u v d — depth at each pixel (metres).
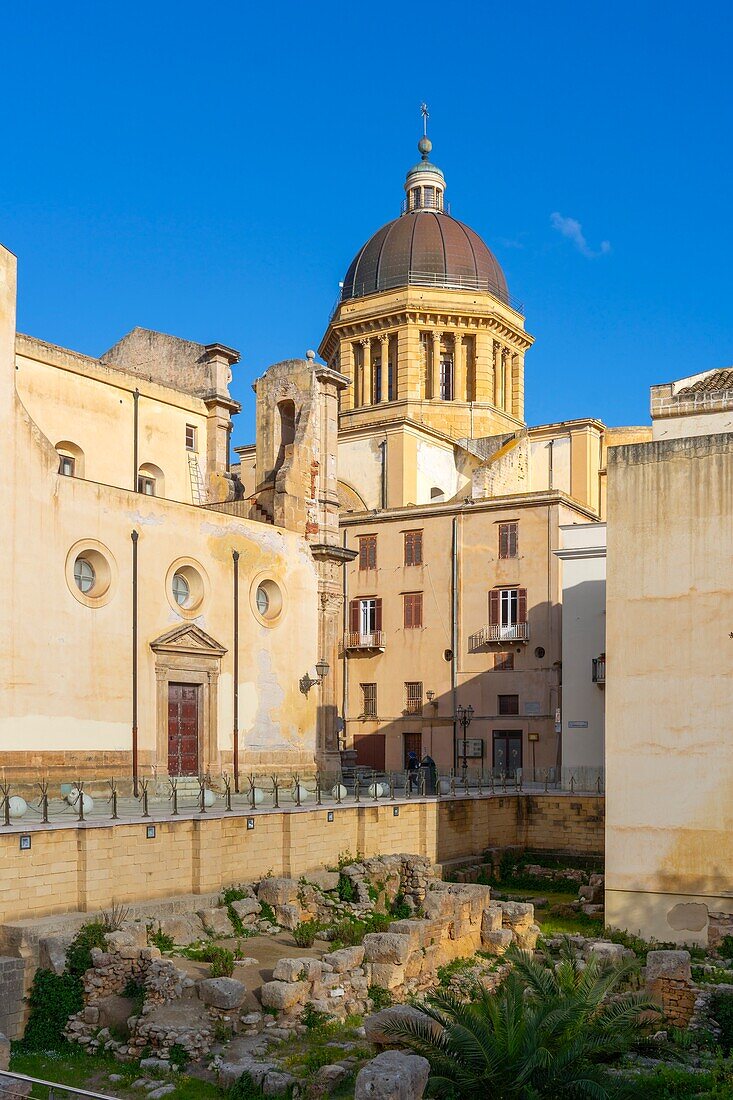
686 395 36.62
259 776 47.31
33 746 37.56
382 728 66.31
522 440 74.94
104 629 40.56
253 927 32.75
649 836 33.59
